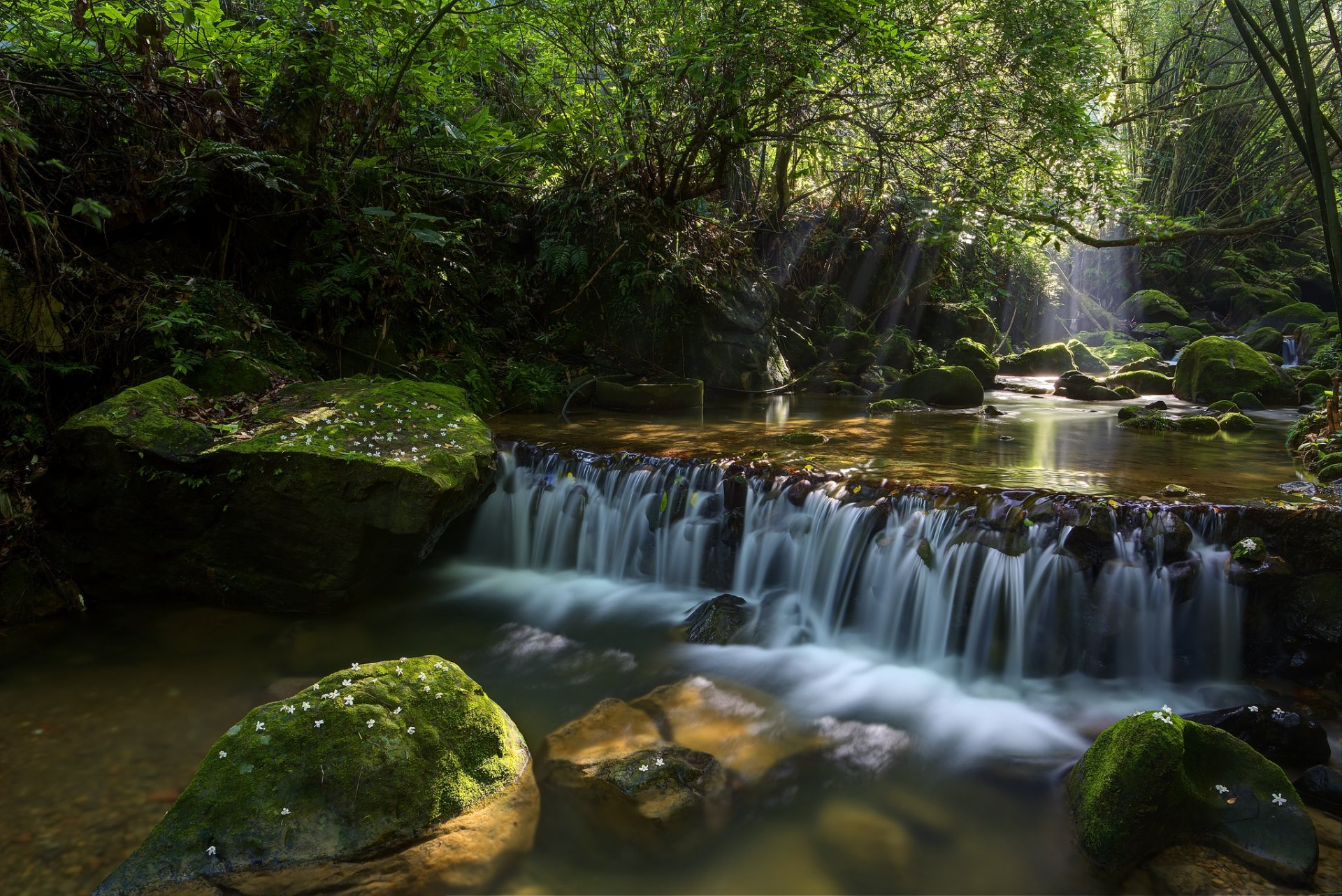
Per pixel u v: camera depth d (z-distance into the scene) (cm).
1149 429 800
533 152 912
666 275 939
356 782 304
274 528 504
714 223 1036
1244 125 1884
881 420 855
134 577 527
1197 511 447
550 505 630
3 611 490
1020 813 339
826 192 1354
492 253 980
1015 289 1700
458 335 852
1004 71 827
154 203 643
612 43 866
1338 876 289
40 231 563
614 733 384
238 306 659
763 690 441
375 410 570
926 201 917
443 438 554
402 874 291
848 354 1180
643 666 467
